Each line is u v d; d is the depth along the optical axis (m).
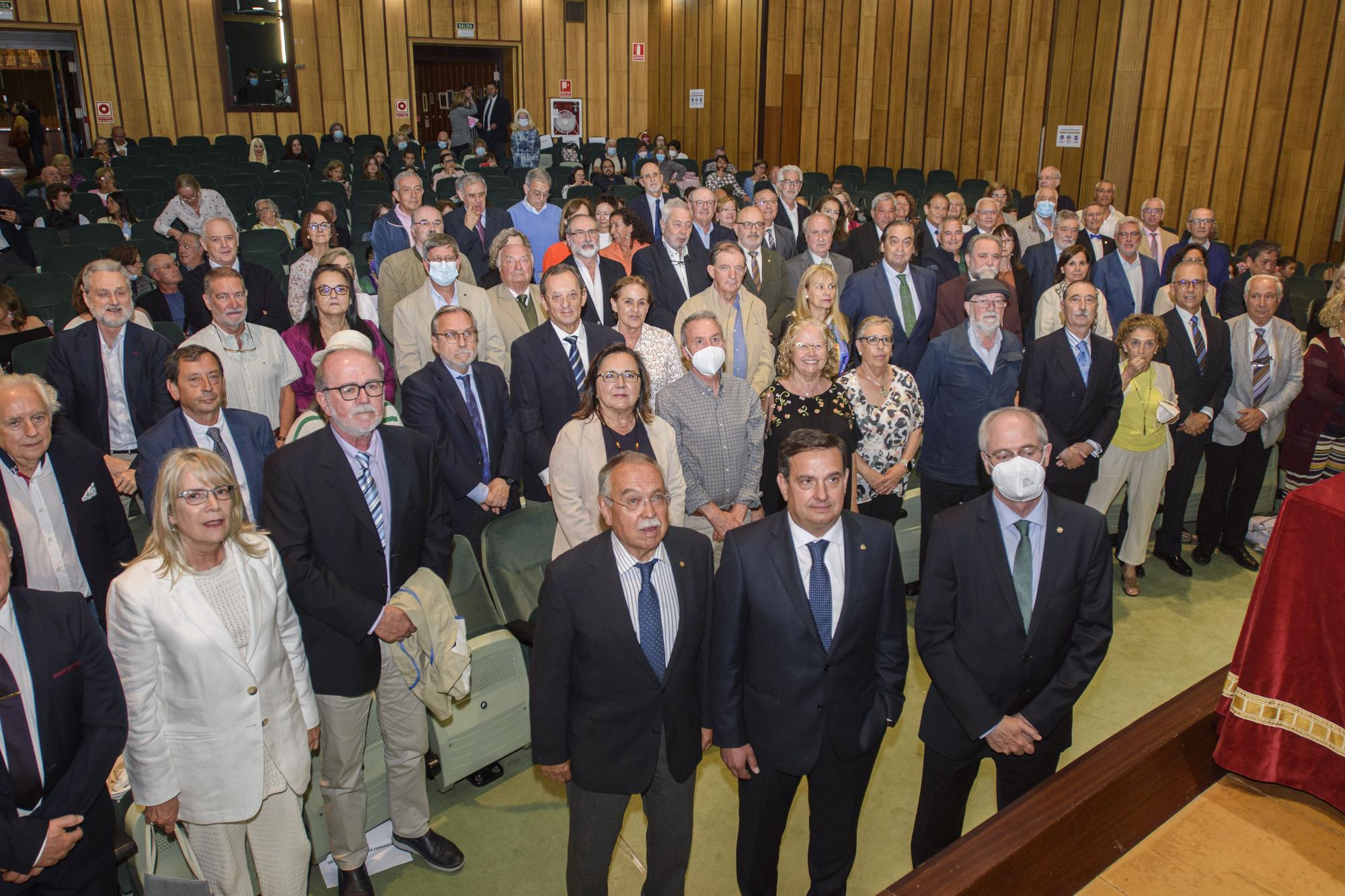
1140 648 4.25
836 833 2.55
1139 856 1.63
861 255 6.75
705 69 17.12
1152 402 4.44
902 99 14.47
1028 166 12.84
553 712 2.35
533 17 17.47
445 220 6.13
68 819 2.12
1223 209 9.93
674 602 2.37
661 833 2.50
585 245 4.86
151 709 2.26
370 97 16.69
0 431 2.74
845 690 2.41
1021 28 12.68
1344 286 4.68
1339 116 8.95
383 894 2.84
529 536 3.46
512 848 3.04
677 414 3.52
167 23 15.13
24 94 16.98
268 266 8.02
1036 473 2.31
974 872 1.53
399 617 2.61
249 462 3.24
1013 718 2.39
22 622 2.11
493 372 3.83
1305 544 1.61
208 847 2.43
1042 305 5.26
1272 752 1.65
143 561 2.26
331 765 2.72
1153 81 10.35
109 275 3.79
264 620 2.38
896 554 2.46
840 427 3.57
